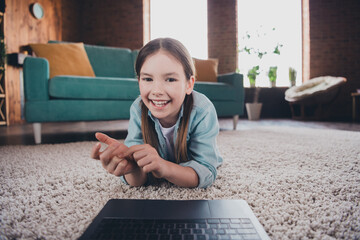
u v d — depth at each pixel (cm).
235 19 570
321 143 187
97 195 80
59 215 66
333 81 459
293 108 539
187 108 86
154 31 614
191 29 593
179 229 54
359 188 85
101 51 319
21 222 62
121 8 598
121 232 52
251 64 545
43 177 101
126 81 237
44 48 264
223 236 51
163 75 69
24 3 458
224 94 289
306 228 58
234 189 85
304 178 98
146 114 88
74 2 594
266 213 66
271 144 183
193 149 89
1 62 378
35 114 203
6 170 113
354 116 464
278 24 565
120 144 68
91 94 220
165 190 85
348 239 54
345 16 545
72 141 218
